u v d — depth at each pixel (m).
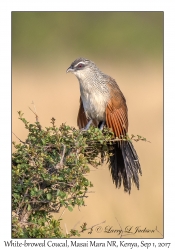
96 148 14.09
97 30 57.72
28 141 12.78
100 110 17.67
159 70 44.66
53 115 29.38
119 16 58.56
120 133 17.20
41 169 11.86
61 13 57.34
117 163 17.06
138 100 33.84
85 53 56.19
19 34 54.19
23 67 45.72
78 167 12.04
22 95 33.50
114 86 17.92
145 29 57.59
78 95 34.09
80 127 18.42
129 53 55.44
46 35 55.69
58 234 12.11
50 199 11.87
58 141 12.52
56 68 46.25
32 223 11.91
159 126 29.66
